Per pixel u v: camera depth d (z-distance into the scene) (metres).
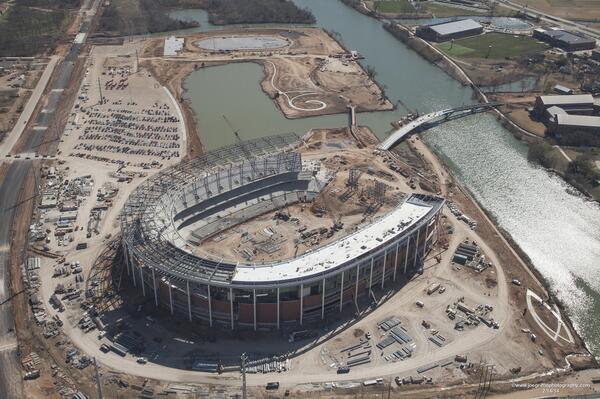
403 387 195.50
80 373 197.25
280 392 192.38
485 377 199.88
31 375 194.88
